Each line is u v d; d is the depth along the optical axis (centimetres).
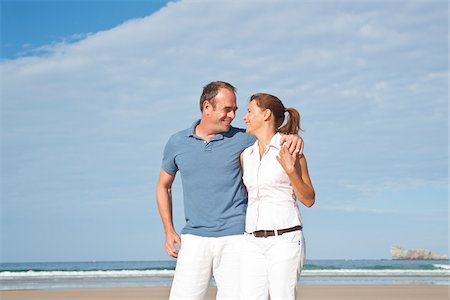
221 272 464
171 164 489
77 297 1177
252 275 415
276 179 411
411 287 1415
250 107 432
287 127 433
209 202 465
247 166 430
